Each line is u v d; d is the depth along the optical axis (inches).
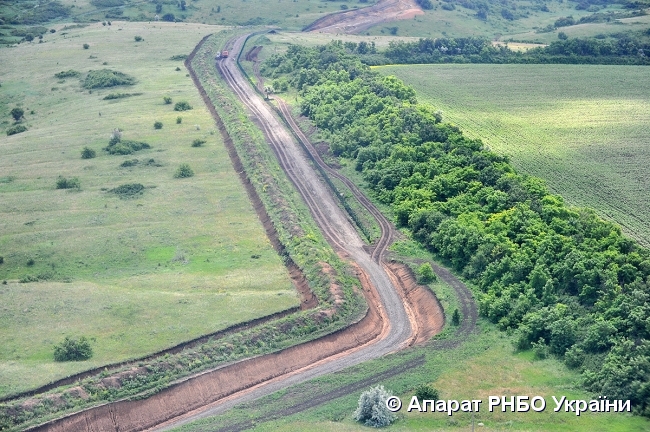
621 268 5064.0
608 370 4347.9
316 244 6181.1
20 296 5482.3
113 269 5959.6
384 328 5339.6
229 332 5078.7
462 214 6171.3
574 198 6830.7
